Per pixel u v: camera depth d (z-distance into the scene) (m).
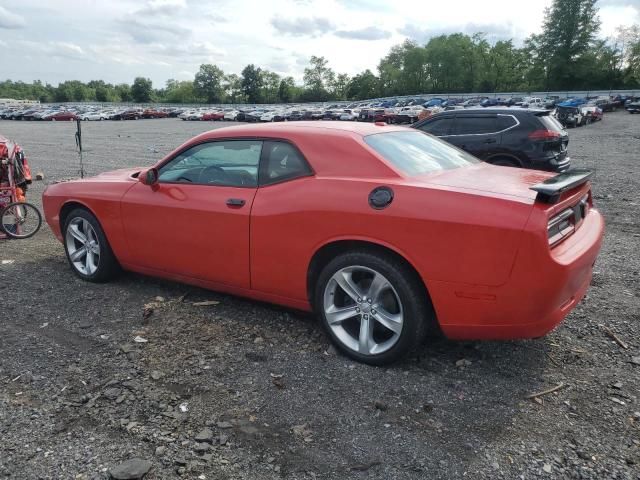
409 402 3.06
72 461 2.56
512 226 2.90
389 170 3.41
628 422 2.87
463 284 3.06
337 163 3.57
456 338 3.27
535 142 9.59
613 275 5.29
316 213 3.48
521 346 3.74
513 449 2.65
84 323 4.14
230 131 4.14
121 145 24.50
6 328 4.05
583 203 3.67
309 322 4.13
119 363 3.50
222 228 3.97
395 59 140.62
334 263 3.48
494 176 3.65
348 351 3.54
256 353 3.64
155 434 2.76
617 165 15.13
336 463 2.55
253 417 2.91
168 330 4.00
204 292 4.79
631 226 7.53
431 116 10.70
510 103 62.53
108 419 2.89
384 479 2.45
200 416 2.92
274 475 2.47
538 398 3.10
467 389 3.20
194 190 4.19
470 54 126.75
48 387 3.22
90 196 4.88
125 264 4.81
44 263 5.73
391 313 3.41
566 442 2.70
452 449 2.65
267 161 3.86
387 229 3.22
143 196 4.49
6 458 2.58
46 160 17.70
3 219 6.72
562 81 107.75
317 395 3.13
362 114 45.91
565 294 3.09
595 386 3.23
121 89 175.00
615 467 2.51
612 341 3.83
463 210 3.03
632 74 102.69
